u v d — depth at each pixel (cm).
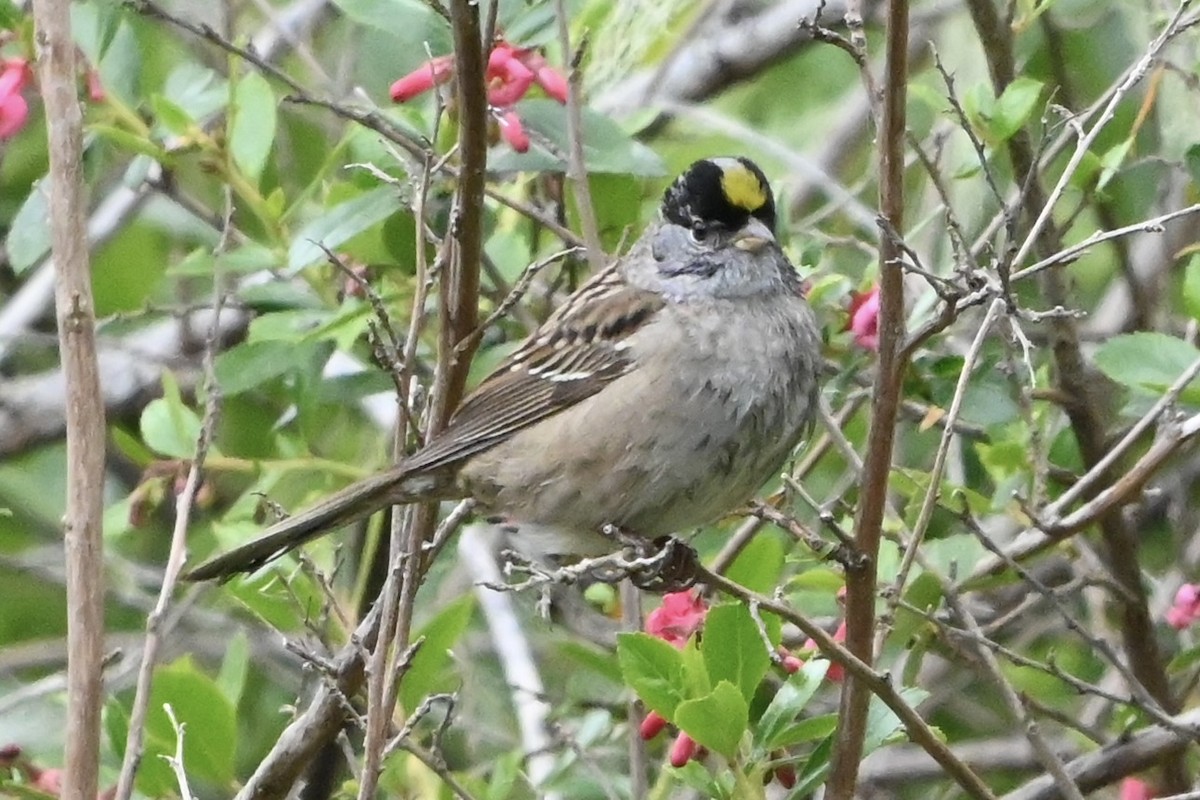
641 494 862
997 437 984
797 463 1077
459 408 883
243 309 1069
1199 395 868
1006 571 902
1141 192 1148
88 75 940
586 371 869
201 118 974
